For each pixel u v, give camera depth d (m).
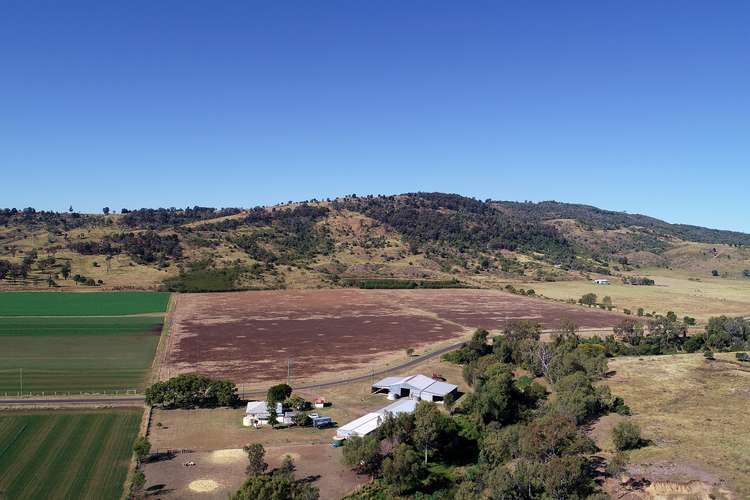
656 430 85.44
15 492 70.50
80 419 97.62
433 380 124.56
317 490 69.56
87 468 78.00
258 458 76.19
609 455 77.31
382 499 72.50
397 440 84.62
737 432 83.75
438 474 80.56
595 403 96.81
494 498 67.06
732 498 62.81
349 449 80.25
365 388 123.12
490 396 100.00
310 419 98.75
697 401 102.25
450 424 90.88
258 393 117.12
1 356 142.12
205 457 82.94
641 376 120.75
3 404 104.12
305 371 136.62
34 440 87.69
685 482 66.44
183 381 106.75
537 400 107.31
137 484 70.19
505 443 81.62
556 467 66.06
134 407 105.25
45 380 121.62
